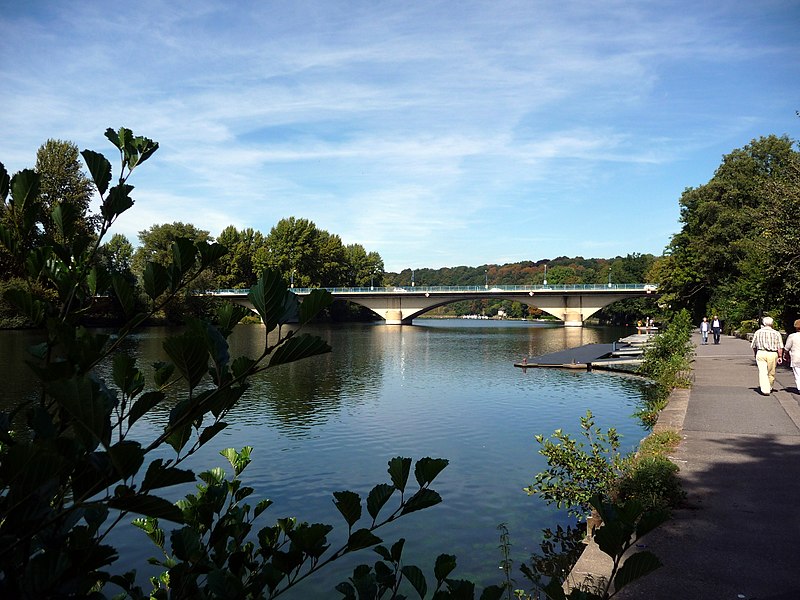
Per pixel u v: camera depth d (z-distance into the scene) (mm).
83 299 1974
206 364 1566
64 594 1622
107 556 1724
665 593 4852
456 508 10336
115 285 1881
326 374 31562
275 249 112062
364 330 89438
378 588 2318
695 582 5035
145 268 1826
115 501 1459
